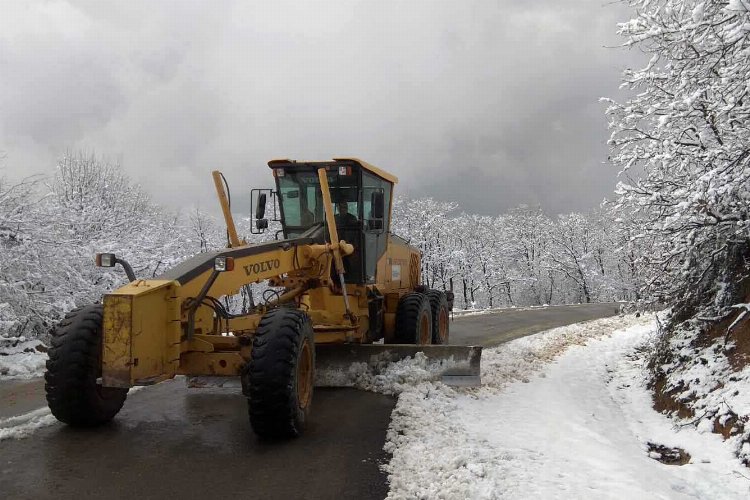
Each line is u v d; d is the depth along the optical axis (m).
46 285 12.16
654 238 8.25
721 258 7.58
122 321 4.68
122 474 4.45
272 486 4.25
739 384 5.95
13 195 11.68
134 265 14.93
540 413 6.61
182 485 4.26
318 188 8.62
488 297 50.91
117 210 18.94
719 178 6.28
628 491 4.31
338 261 7.60
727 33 5.07
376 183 9.22
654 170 7.88
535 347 12.04
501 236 53.31
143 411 6.36
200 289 5.48
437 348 7.43
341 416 6.11
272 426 5.13
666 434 6.18
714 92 6.73
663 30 6.35
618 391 8.41
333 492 4.15
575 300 50.44
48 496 4.03
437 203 43.97
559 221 49.22
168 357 5.04
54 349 5.28
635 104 7.96
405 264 11.02
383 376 7.21
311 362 5.75
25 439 5.26
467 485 4.12
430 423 5.72
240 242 7.27
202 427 5.73
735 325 6.97
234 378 7.12
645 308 9.06
